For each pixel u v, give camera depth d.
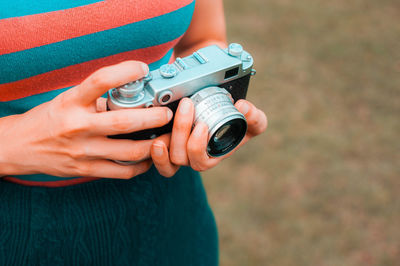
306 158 2.62
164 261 1.02
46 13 0.67
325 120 2.89
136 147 0.74
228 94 0.87
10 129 0.71
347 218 2.32
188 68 0.81
